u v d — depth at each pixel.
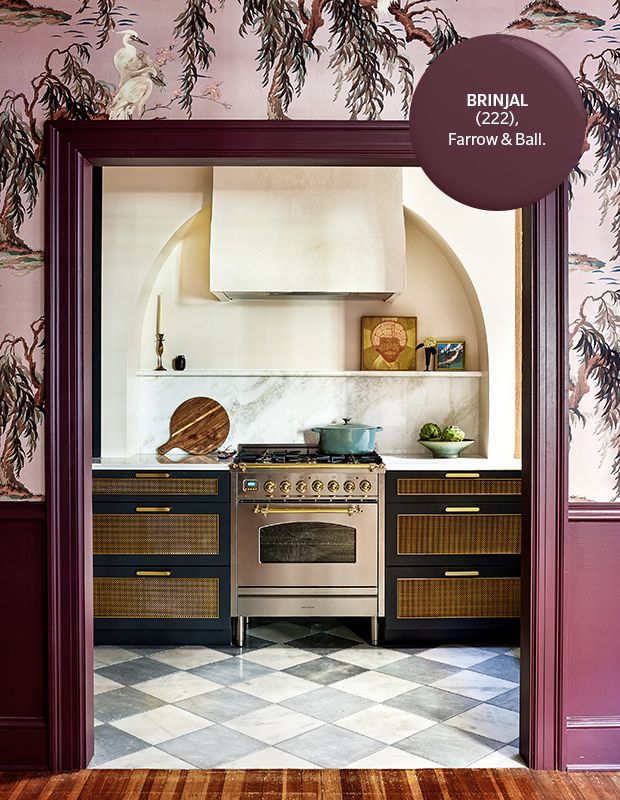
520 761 3.30
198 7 3.21
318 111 3.21
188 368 5.41
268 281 4.82
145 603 4.73
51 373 3.19
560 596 3.22
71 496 3.21
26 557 3.24
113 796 3.01
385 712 3.77
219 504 4.71
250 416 5.38
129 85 3.21
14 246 3.21
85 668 3.24
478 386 5.39
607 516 3.25
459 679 4.20
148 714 3.74
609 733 3.25
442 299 5.40
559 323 3.21
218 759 3.30
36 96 3.22
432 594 4.76
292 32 3.22
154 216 5.01
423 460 4.93
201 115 3.21
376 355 5.38
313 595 4.75
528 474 3.26
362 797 3.01
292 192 4.86
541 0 3.21
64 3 3.22
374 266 4.82
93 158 3.23
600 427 3.26
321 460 4.82
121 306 5.02
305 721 3.67
